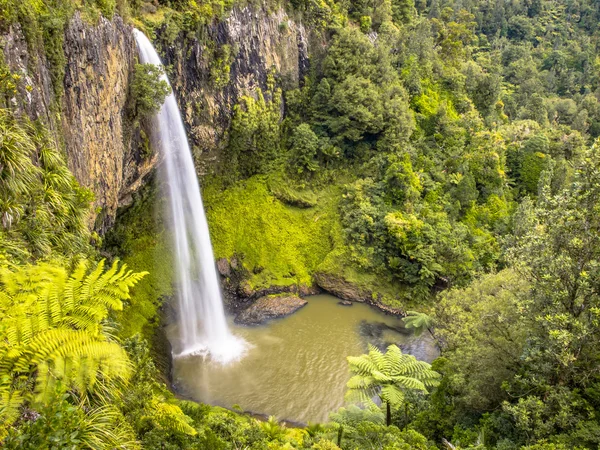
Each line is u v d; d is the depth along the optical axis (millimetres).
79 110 17766
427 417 15016
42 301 6156
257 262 33625
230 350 26031
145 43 24562
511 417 12766
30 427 5105
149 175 27594
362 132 38531
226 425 12781
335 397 22094
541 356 12023
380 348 26859
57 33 15719
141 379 10086
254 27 34031
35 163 12445
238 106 33281
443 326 21156
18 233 10281
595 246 11844
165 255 29516
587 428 10523
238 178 36344
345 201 36938
